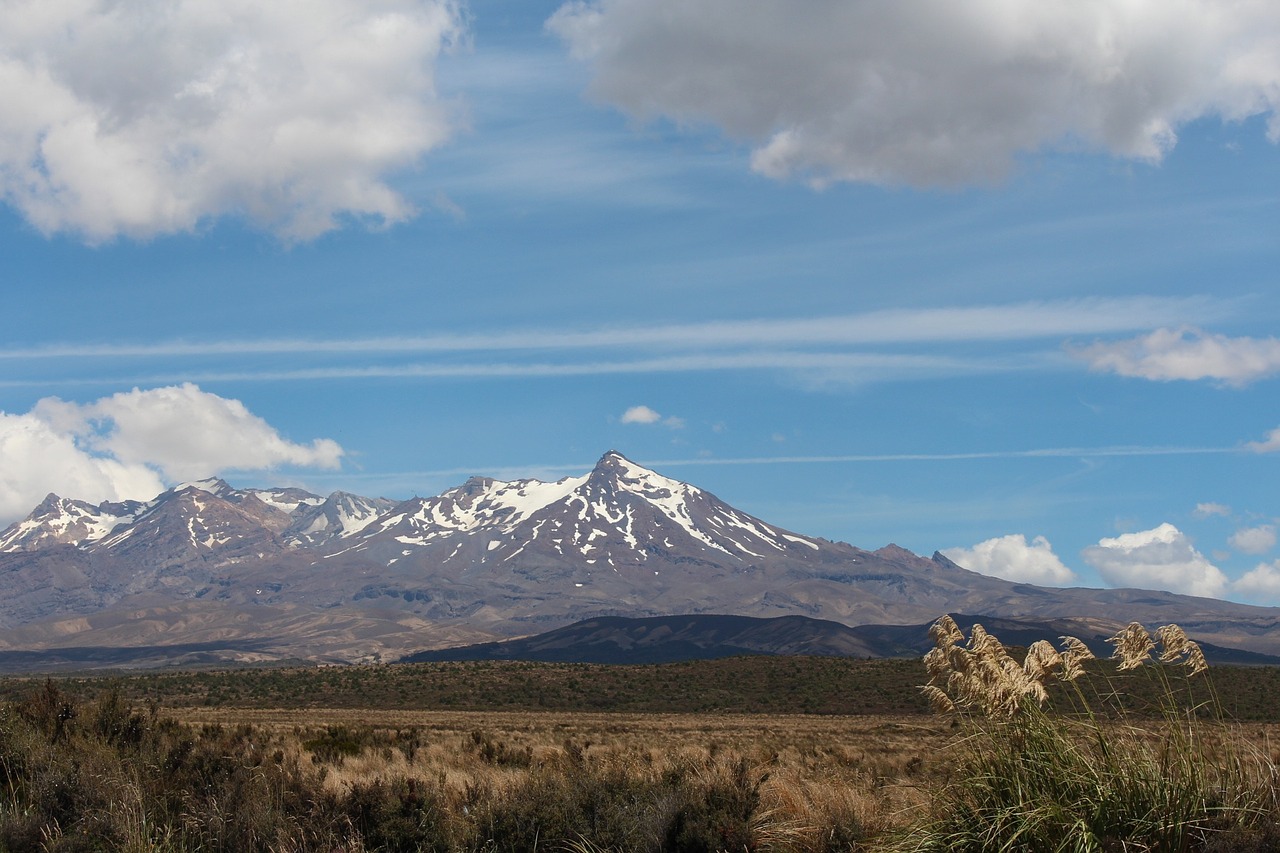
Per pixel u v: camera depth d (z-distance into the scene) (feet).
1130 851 27.40
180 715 266.77
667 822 42.06
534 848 42.63
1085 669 30.07
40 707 62.34
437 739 160.97
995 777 29.76
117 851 39.11
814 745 157.69
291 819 43.34
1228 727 28.99
